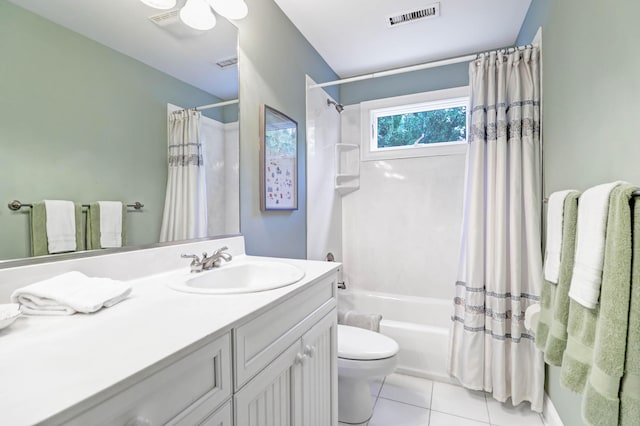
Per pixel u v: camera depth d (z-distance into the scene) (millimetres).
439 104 2600
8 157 767
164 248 1167
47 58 840
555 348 1054
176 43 1234
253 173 1652
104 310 770
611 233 767
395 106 2695
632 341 692
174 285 967
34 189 815
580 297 865
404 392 1909
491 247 1786
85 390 436
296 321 1002
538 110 1746
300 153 2104
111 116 1001
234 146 1525
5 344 582
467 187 1878
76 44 906
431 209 2609
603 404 729
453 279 2543
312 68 2289
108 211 989
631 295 705
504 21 2010
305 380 1051
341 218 2863
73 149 899
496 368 1739
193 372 617
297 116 2066
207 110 1375
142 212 1101
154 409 534
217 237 1419
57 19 861
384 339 1736
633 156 844
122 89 1036
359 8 1863
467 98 2467
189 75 1288
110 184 997
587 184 1143
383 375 1588
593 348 834
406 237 2689
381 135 2832
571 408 1349
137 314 744
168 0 1135
